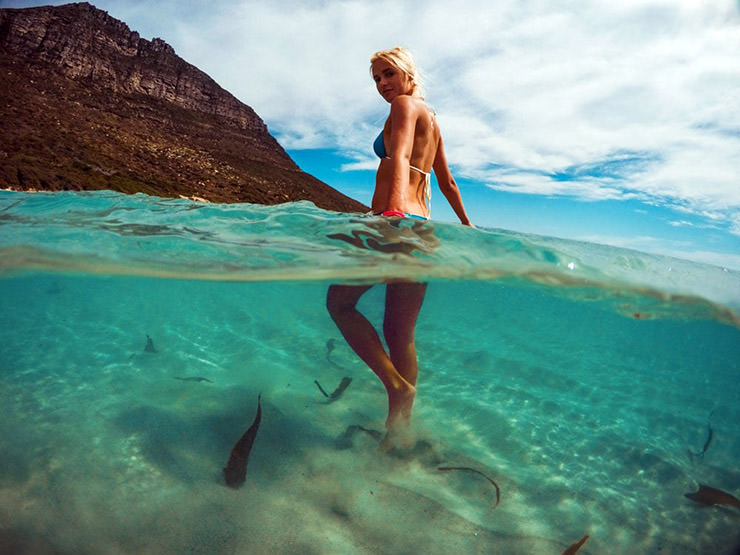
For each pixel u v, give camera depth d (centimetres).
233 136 13775
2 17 11725
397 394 230
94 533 167
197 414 268
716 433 327
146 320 537
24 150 5919
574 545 177
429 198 305
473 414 295
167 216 384
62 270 342
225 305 538
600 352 597
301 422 256
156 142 9806
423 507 192
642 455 265
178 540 167
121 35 14550
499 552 171
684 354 540
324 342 410
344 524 180
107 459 215
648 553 176
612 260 334
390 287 268
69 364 367
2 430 239
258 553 163
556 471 233
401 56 289
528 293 394
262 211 415
